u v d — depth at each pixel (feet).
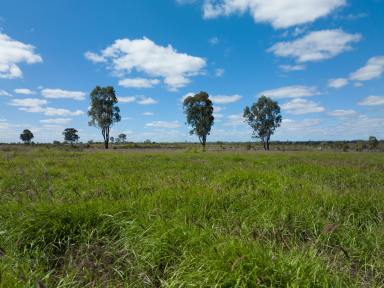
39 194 24.21
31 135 343.67
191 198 21.38
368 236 17.13
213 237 14.94
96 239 16.24
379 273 13.80
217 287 11.64
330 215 20.17
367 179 36.40
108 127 241.96
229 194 22.99
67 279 12.51
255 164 53.78
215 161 58.90
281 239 16.58
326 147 257.14
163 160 61.41
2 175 36.45
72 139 377.09
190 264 13.30
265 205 20.84
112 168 45.65
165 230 15.67
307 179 33.32
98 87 239.09
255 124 266.98
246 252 12.75
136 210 19.10
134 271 14.01
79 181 32.37
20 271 12.69
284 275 11.85
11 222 17.28
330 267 13.35
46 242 16.33
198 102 253.03
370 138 233.96
